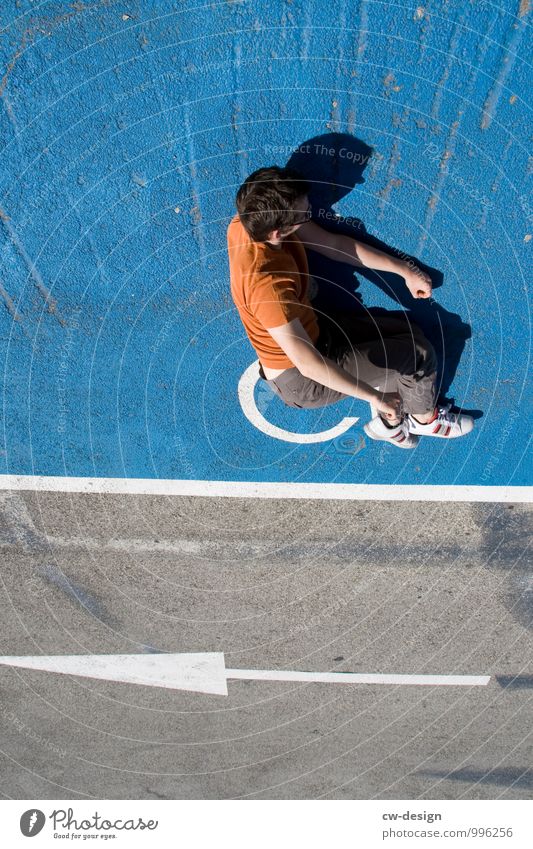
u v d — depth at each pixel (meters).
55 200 2.80
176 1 2.36
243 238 2.48
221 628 3.65
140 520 3.61
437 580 3.57
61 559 3.65
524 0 2.30
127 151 2.67
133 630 3.68
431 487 3.49
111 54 2.47
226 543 3.61
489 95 2.50
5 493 3.57
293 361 2.52
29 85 2.54
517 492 3.48
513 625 3.56
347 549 3.59
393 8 2.33
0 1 2.38
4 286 3.05
